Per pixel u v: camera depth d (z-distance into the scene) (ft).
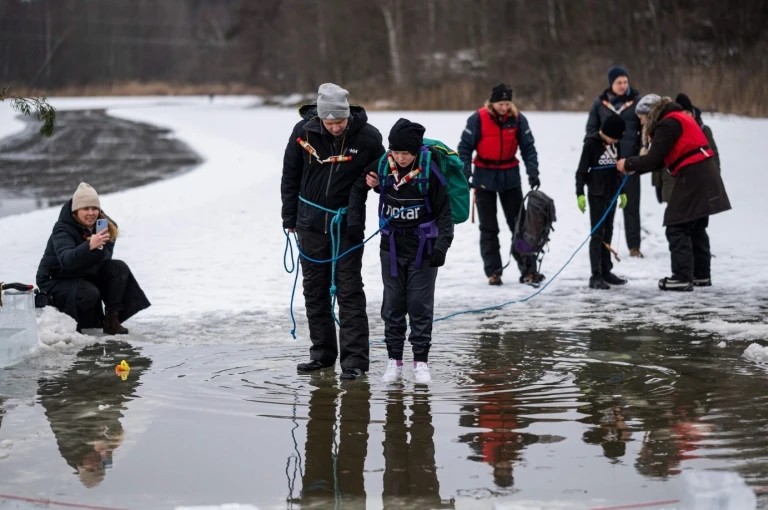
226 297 93.30
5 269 105.70
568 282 99.40
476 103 440.45
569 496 42.45
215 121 435.94
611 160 95.30
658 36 412.16
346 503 42.24
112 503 42.45
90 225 79.25
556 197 148.15
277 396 59.52
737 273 102.06
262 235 129.70
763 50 362.12
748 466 45.80
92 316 79.77
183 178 207.82
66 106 652.89
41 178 221.46
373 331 78.89
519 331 77.25
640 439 50.21
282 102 624.18
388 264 64.08
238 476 45.65
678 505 41.14
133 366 67.51
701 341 72.64
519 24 499.51
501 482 44.37
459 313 84.99
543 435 51.19
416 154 62.64
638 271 104.32
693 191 91.61
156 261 112.47
